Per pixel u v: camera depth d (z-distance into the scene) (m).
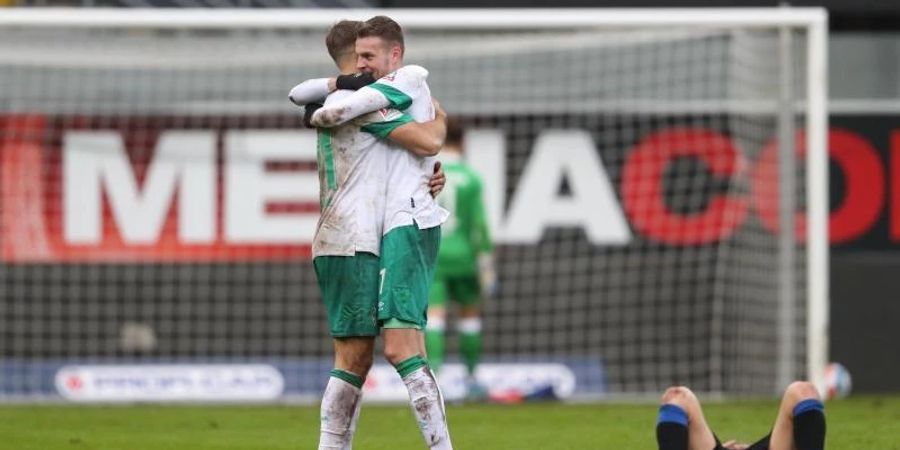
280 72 48.22
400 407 41.34
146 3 50.12
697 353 48.06
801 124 48.34
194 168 47.78
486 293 42.25
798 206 48.47
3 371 47.00
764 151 47.84
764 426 33.75
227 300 47.62
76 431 32.97
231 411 39.66
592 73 49.00
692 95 48.72
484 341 48.06
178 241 47.66
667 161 48.66
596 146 48.75
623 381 48.16
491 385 47.31
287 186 47.84
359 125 21.28
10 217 47.44
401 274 21.16
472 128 48.81
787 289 44.81
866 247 48.19
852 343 47.28
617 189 48.59
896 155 48.34
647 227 48.47
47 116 47.72
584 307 48.28
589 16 44.06
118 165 47.75
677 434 18.80
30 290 47.44
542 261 48.34
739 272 48.00
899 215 48.12
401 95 21.25
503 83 48.94
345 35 22.39
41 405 43.34
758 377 48.00
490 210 48.47
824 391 43.06
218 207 47.72
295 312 47.69
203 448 29.14
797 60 48.03
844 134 48.47
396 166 21.39
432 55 47.12
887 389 47.25
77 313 47.47
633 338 48.34
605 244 48.41
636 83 48.91
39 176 47.59
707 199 48.44
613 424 34.34
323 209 21.56
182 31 47.97
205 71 48.12
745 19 44.06
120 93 48.00
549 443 29.91
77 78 47.84
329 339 47.69
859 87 48.69
